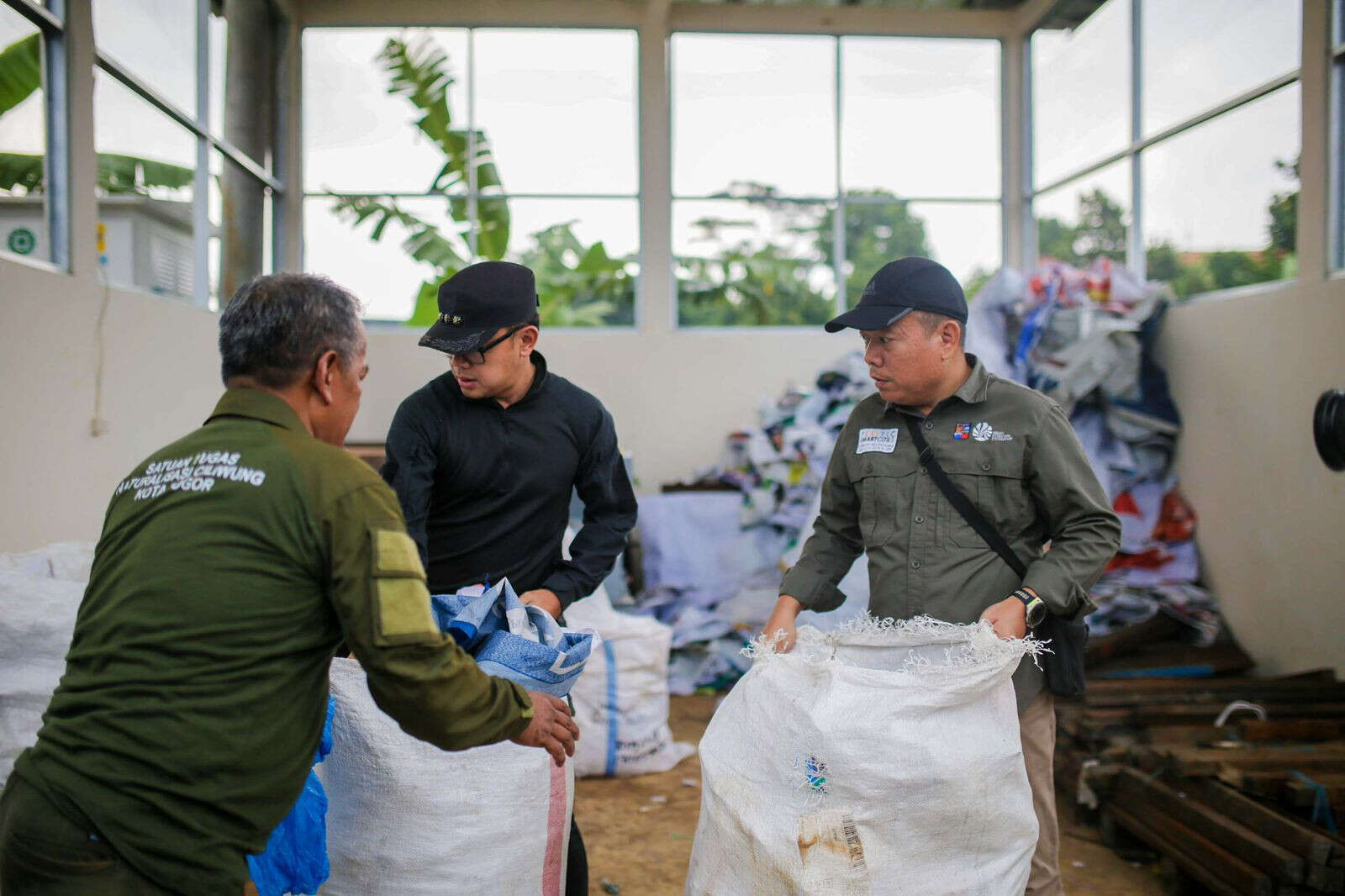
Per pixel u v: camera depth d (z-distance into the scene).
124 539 1.37
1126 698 3.66
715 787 1.83
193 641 1.28
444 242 6.48
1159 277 5.29
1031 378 5.01
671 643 5.28
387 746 1.75
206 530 1.32
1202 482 4.84
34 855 1.26
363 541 1.34
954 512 2.08
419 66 6.45
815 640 1.97
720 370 6.45
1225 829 2.76
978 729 1.77
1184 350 4.98
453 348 2.03
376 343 6.28
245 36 5.82
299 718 1.36
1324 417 3.24
